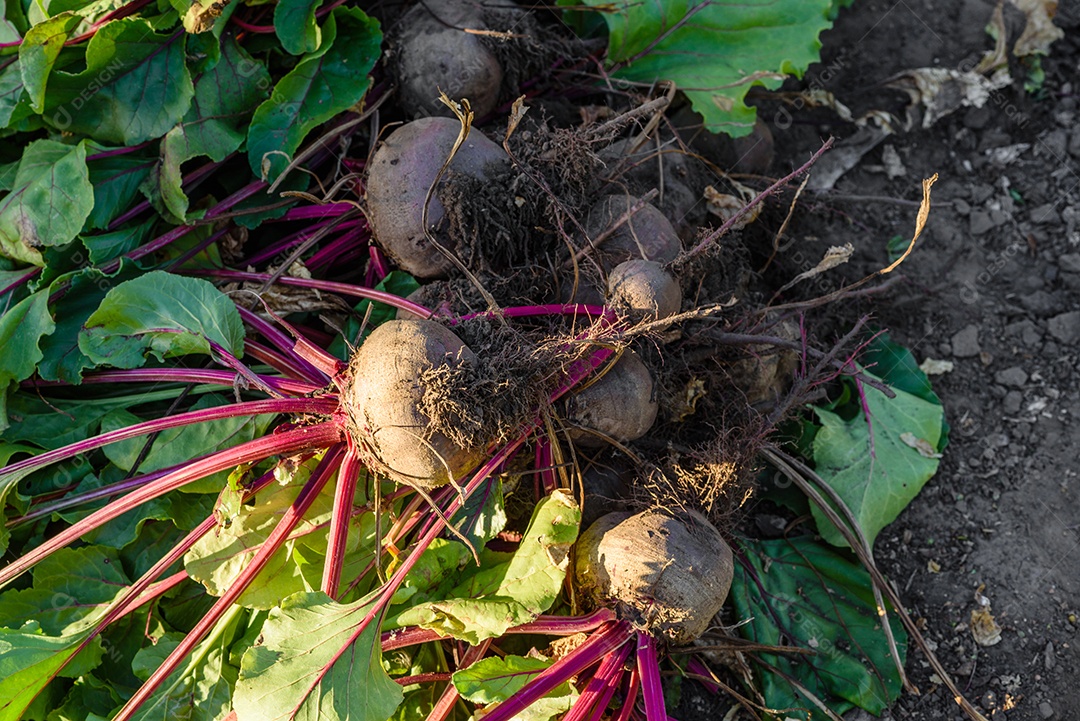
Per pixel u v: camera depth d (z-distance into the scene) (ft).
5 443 2.20
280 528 2.08
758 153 2.63
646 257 2.23
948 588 2.45
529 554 2.04
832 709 2.28
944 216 2.83
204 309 2.19
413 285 2.32
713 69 2.55
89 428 2.25
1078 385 2.64
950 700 2.34
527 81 2.50
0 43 2.34
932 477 2.55
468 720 2.07
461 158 2.21
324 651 1.97
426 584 2.09
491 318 2.10
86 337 2.15
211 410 2.11
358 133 2.45
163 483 2.07
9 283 2.27
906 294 2.72
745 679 2.29
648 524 2.10
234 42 2.34
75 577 2.18
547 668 2.02
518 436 2.08
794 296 2.64
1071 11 3.06
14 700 2.04
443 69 2.35
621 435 2.16
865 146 2.85
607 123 2.24
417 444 1.96
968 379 2.66
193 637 2.05
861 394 2.53
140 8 2.28
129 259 2.26
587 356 2.08
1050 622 2.40
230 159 2.41
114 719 2.02
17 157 2.40
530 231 2.25
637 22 2.56
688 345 2.28
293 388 2.20
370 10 2.51
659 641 2.11
